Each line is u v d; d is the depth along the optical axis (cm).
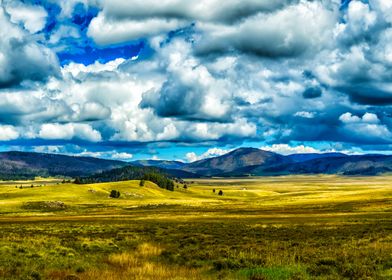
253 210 12888
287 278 2467
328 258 2955
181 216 10588
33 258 3312
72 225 7544
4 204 16375
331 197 17912
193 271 2930
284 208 13175
